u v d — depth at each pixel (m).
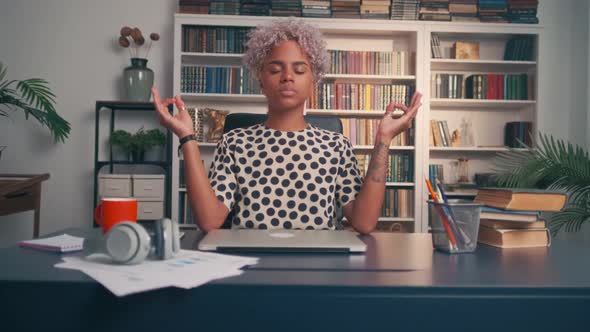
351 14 3.51
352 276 0.67
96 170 3.41
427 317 0.62
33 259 0.75
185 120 1.12
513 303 0.62
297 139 1.27
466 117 3.80
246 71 3.51
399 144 3.60
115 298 0.60
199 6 3.46
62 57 3.73
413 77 3.54
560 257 0.86
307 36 1.27
